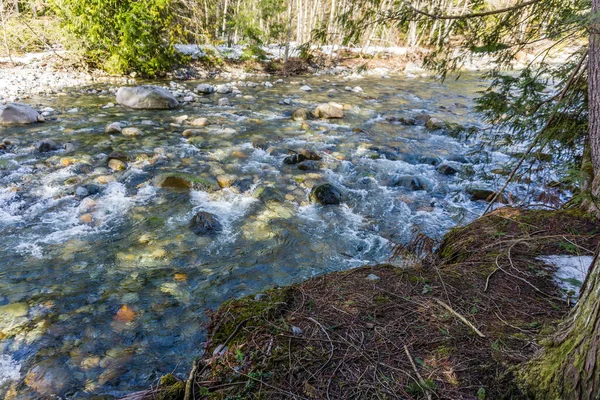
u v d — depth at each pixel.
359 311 2.70
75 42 12.88
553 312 2.66
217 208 5.81
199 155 7.68
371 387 2.07
